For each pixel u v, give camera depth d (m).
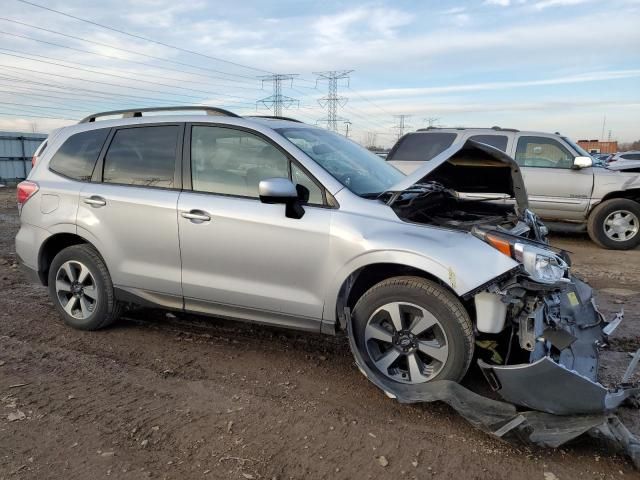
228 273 3.99
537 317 3.17
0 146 26.38
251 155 3.99
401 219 3.54
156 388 3.71
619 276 7.06
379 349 3.64
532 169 9.41
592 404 2.93
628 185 8.91
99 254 4.59
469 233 3.37
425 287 3.37
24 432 3.15
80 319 4.71
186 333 4.70
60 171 4.77
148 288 4.33
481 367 3.21
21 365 4.08
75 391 3.67
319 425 3.24
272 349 4.37
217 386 3.74
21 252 4.91
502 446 3.03
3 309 5.38
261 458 2.91
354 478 2.75
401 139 10.14
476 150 3.78
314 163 3.80
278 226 3.74
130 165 4.44
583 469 2.83
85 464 2.85
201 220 3.99
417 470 2.81
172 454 2.94
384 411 3.41
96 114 4.90
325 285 3.66
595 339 3.72
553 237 10.40
